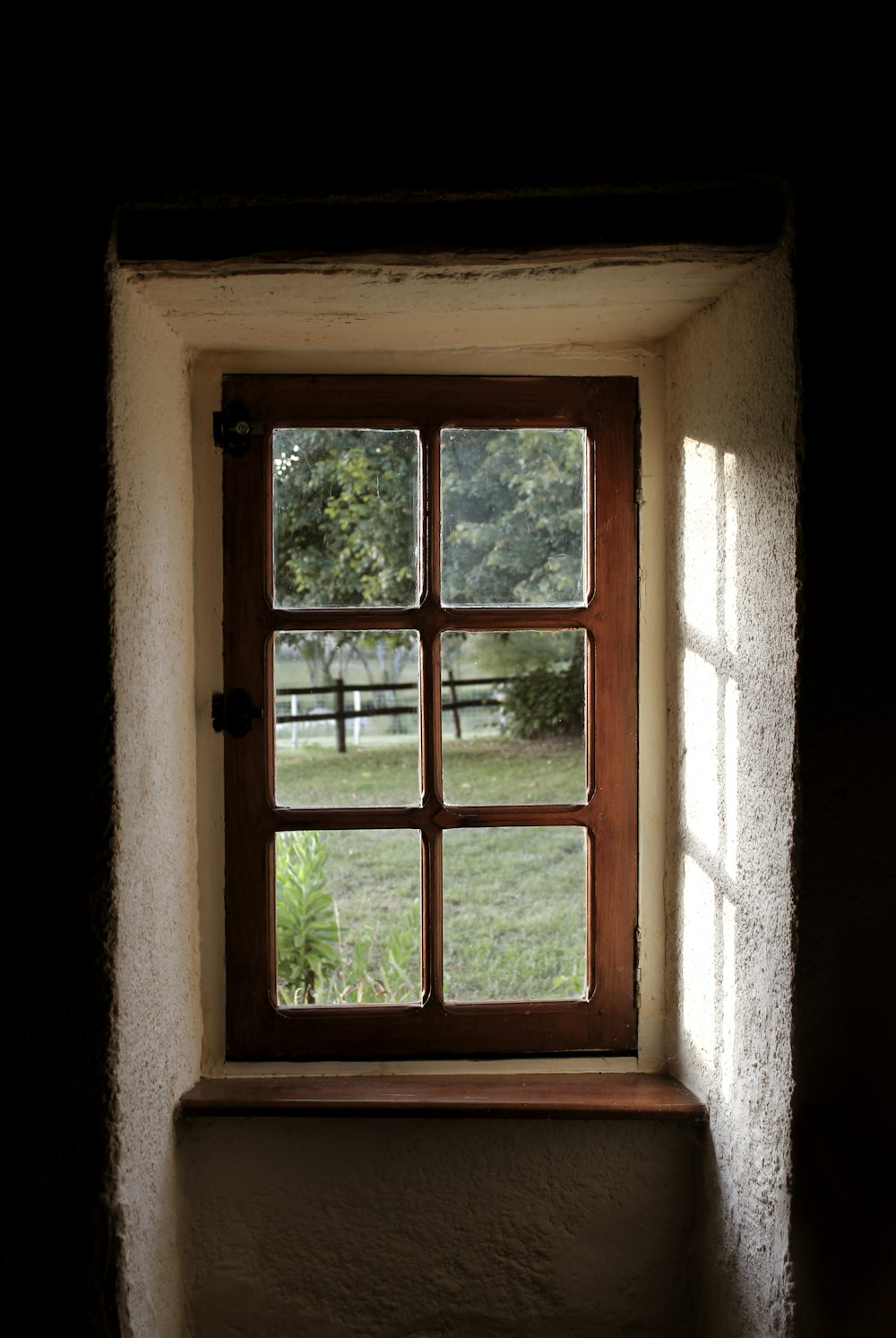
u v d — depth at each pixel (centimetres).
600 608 131
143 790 104
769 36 95
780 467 97
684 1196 119
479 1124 117
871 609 94
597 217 96
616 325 123
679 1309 120
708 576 116
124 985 98
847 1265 96
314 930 289
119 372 97
